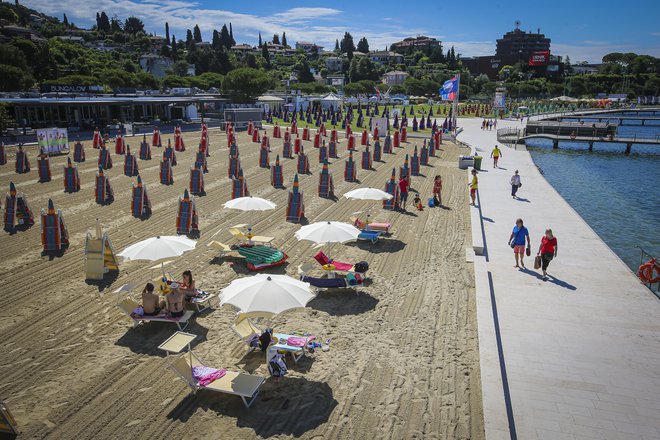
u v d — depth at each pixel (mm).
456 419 7973
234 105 68312
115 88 66562
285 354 9852
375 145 34031
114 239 17000
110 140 41188
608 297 12633
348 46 197375
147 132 48375
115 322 11188
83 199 22391
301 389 8781
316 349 10109
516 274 14227
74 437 7484
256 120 55281
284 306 9078
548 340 10461
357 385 8891
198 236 17484
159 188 24781
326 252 15953
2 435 7465
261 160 31375
